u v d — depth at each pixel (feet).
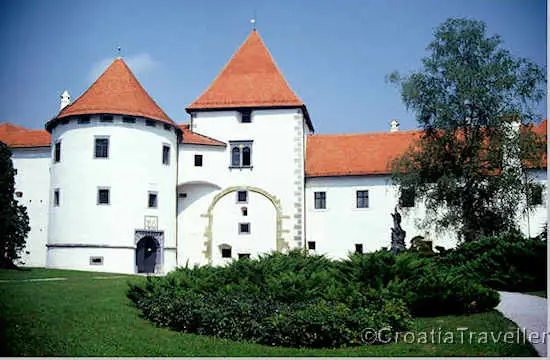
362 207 142.51
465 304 55.16
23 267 114.01
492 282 72.08
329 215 143.43
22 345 46.60
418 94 113.29
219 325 50.57
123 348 46.83
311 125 166.50
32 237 143.84
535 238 75.82
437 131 114.83
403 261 57.62
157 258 131.23
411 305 54.75
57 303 60.80
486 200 110.11
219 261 141.38
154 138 132.87
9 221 103.30
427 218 119.65
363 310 48.57
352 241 141.28
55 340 48.11
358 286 53.36
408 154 116.47
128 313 58.75
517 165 109.19
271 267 61.87
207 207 143.43
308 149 153.89
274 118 145.59
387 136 154.30
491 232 107.55
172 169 137.69
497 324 49.32
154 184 131.85
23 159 146.82
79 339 48.75
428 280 55.88
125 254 125.18
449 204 111.75
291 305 50.21
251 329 49.19
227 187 143.84
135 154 129.29
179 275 63.46
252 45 158.10
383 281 56.70
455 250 84.17
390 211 140.67
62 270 109.50
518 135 108.17
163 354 45.27
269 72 152.46
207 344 47.85
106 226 124.67
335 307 48.32
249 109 146.82
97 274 101.65
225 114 147.23
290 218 141.08
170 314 54.19
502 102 109.19
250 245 141.28
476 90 107.96
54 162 130.72
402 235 92.32
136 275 104.53
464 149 111.34
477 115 111.04
